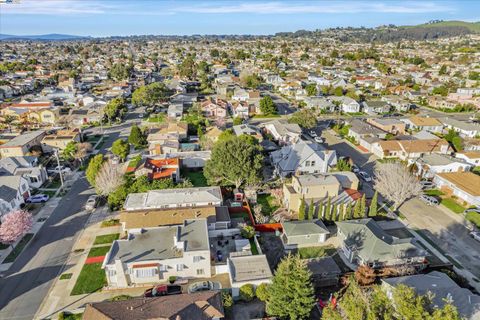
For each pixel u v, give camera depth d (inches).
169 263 1403.8
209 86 5944.9
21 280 1434.5
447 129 3489.2
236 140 2161.7
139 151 2989.7
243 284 1338.6
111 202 1995.6
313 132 3405.5
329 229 1828.2
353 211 1886.1
